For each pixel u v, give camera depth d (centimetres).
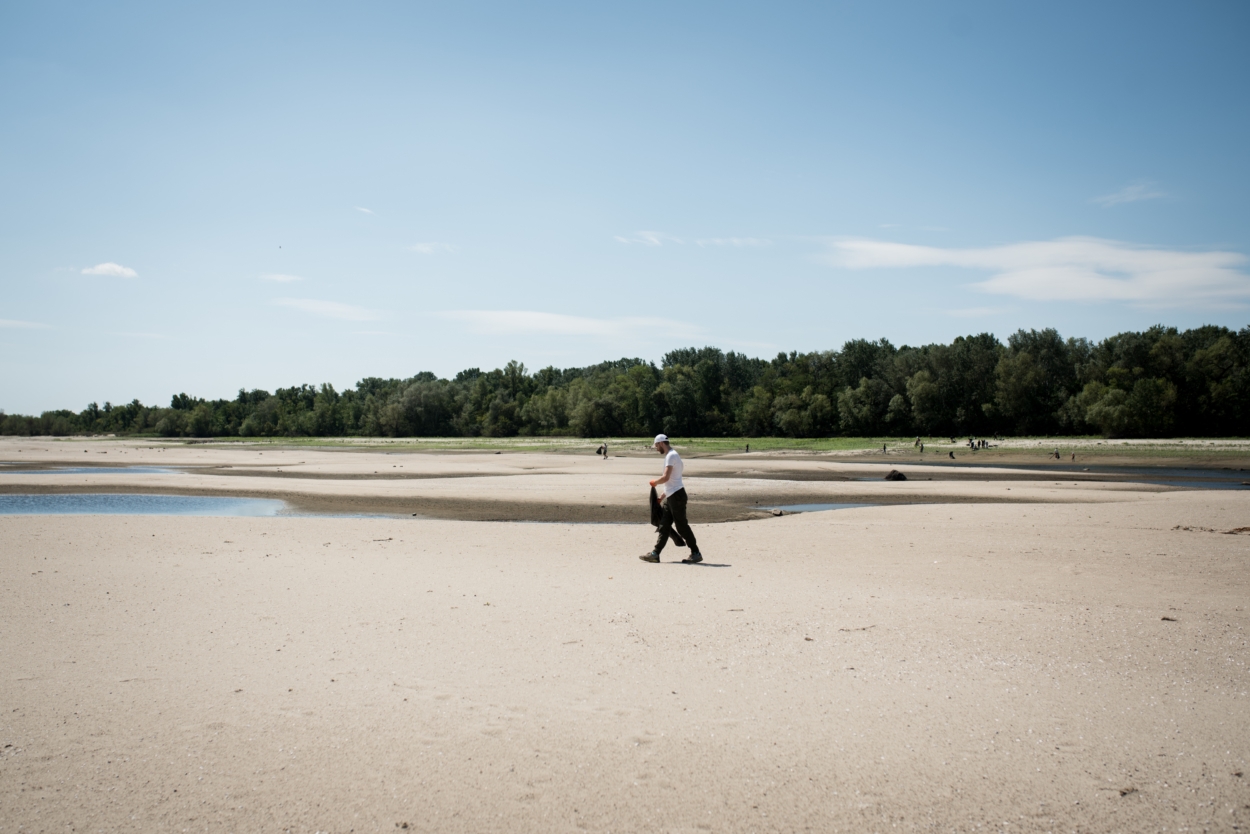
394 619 775
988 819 366
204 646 675
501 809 379
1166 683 554
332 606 840
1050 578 1023
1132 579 1011
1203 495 2575
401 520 1956
